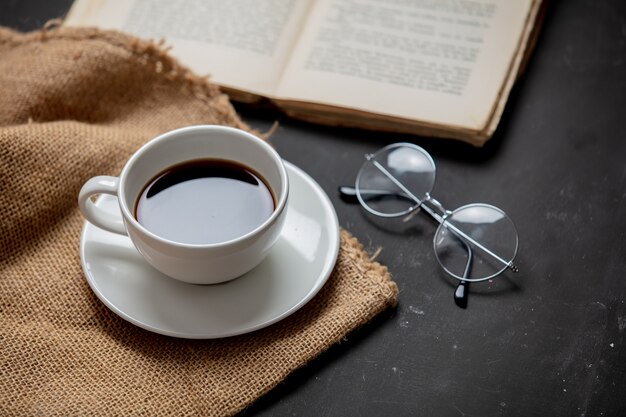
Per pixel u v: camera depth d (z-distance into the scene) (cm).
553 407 57
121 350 58
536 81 72
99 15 76
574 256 63
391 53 71
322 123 71
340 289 60
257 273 59
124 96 70
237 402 56
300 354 57
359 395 58
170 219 58
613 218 65
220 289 58
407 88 69
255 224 57
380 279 60
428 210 65
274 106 72
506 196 66
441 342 59
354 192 67
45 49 70
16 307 59
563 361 58
